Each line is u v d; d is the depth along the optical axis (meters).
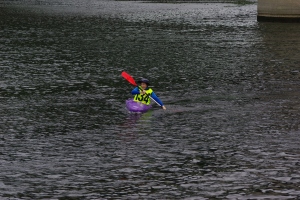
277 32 72.06
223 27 78.81
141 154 23.41
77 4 135.38
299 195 19.16
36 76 41.50
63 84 38.41
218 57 50.75
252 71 43.38
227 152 23.61
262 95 34.66
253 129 27.08
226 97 34.09
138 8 119.69
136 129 27.16
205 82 39.03
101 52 54.62
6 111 30.70
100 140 25.36
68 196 19.16
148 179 20.64
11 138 25.72
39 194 19.31
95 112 30.55
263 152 23.59
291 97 34.00
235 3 136.12
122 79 40.44
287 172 21.23
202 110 30.88
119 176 20.94
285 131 26.70
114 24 84.00
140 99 31.09
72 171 21.45
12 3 140.25
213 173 21.22
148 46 58.69
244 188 19.77
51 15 102.31
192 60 49.12
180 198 18.95
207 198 18.95
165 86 37.69
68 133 26.50
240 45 59.16
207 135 26.11
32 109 31.20
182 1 144.88
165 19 92.19
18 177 20.83
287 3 85.88
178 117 29.34
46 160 22.69
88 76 41.59
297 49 55.94
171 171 21.42
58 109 31.20
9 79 40.12
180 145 24.59
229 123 28.16
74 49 57.06
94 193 19.39
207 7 122.12
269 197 19.00
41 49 57.31
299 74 42.00
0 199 18.89
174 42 61.91
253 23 84.94
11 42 63.44
